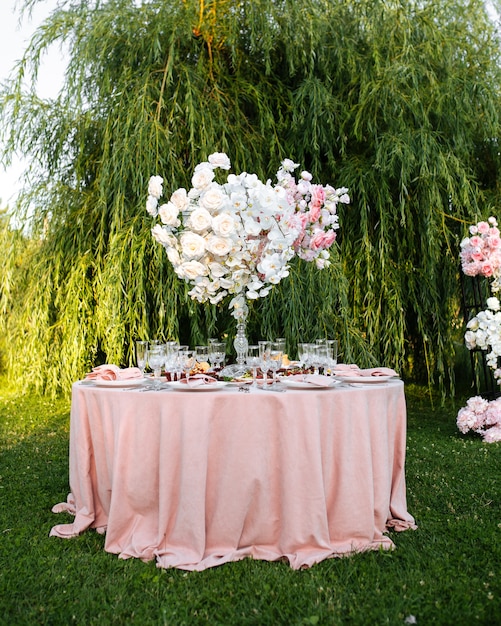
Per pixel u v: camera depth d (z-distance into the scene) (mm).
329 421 2549
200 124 5277
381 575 2342
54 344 6215
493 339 5027
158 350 2754
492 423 4996
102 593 2203
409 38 5809
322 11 5848
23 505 3324
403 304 5887
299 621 1996
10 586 2281
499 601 2129
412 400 7320
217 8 5645
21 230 6195
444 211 5848
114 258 5113
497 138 6238
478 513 3113
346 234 5844
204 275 3002
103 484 2838
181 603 2133
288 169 3451
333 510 2594
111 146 5562
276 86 5961
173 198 2988
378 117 5684
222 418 2506
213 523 2527
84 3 5945
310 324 5379
